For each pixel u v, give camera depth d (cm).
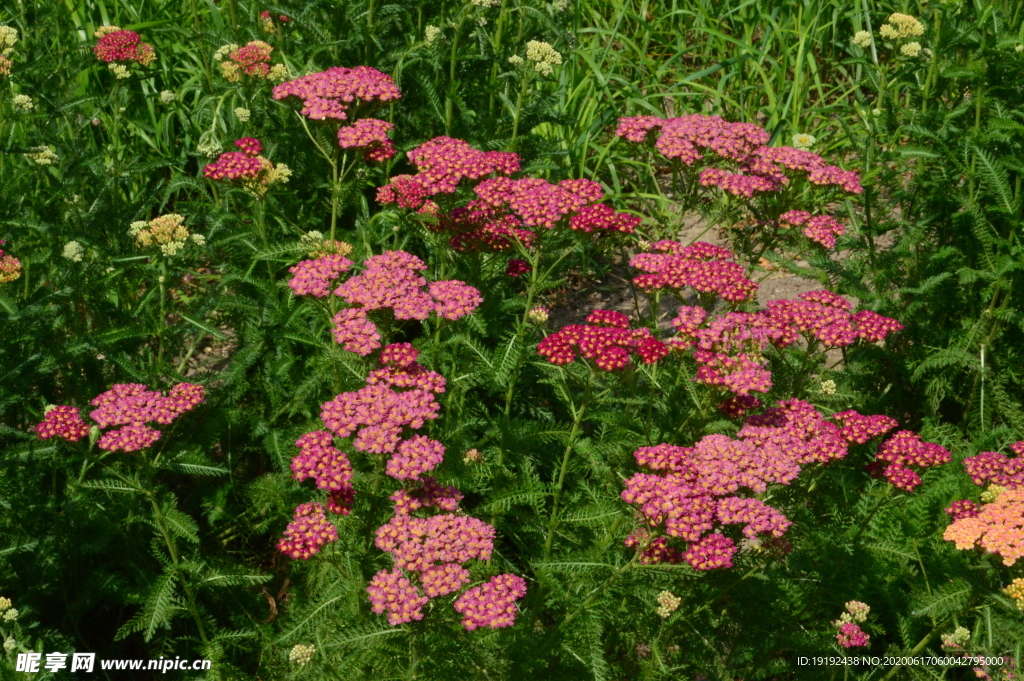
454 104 168
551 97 166
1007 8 163
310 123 159
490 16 169
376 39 164
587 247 161
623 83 196
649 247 153
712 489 130
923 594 136
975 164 158
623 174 196
